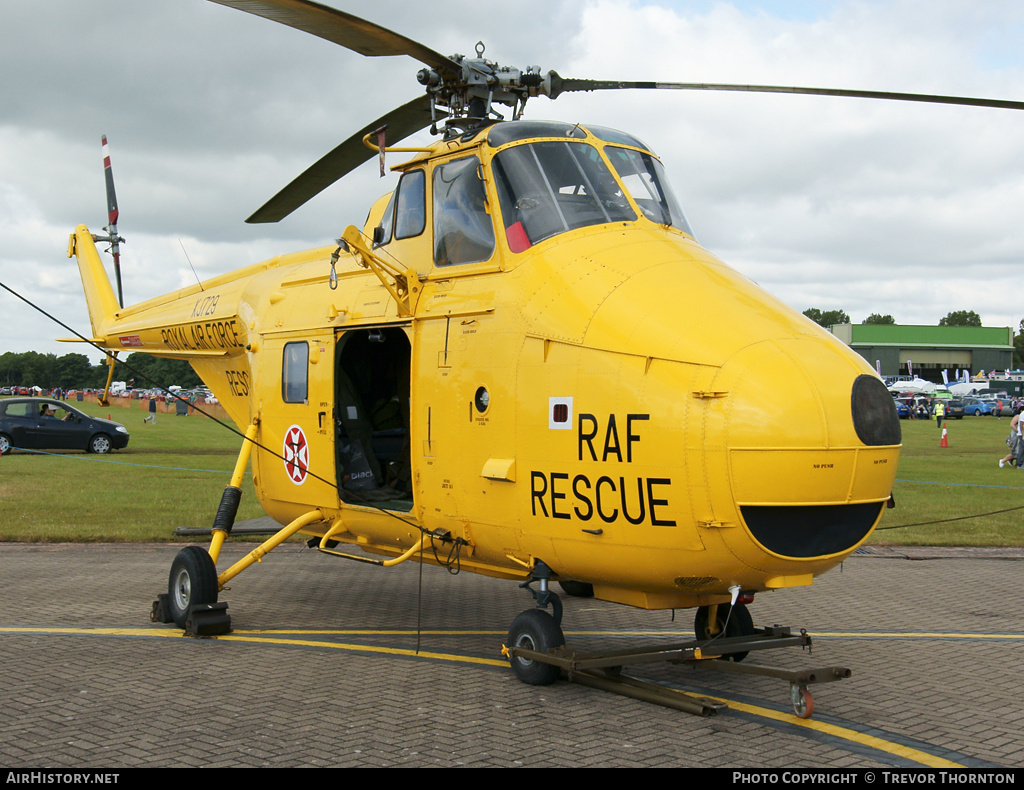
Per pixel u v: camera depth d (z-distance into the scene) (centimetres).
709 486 509
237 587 997
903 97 660
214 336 1030
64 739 499
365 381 904
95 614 841
